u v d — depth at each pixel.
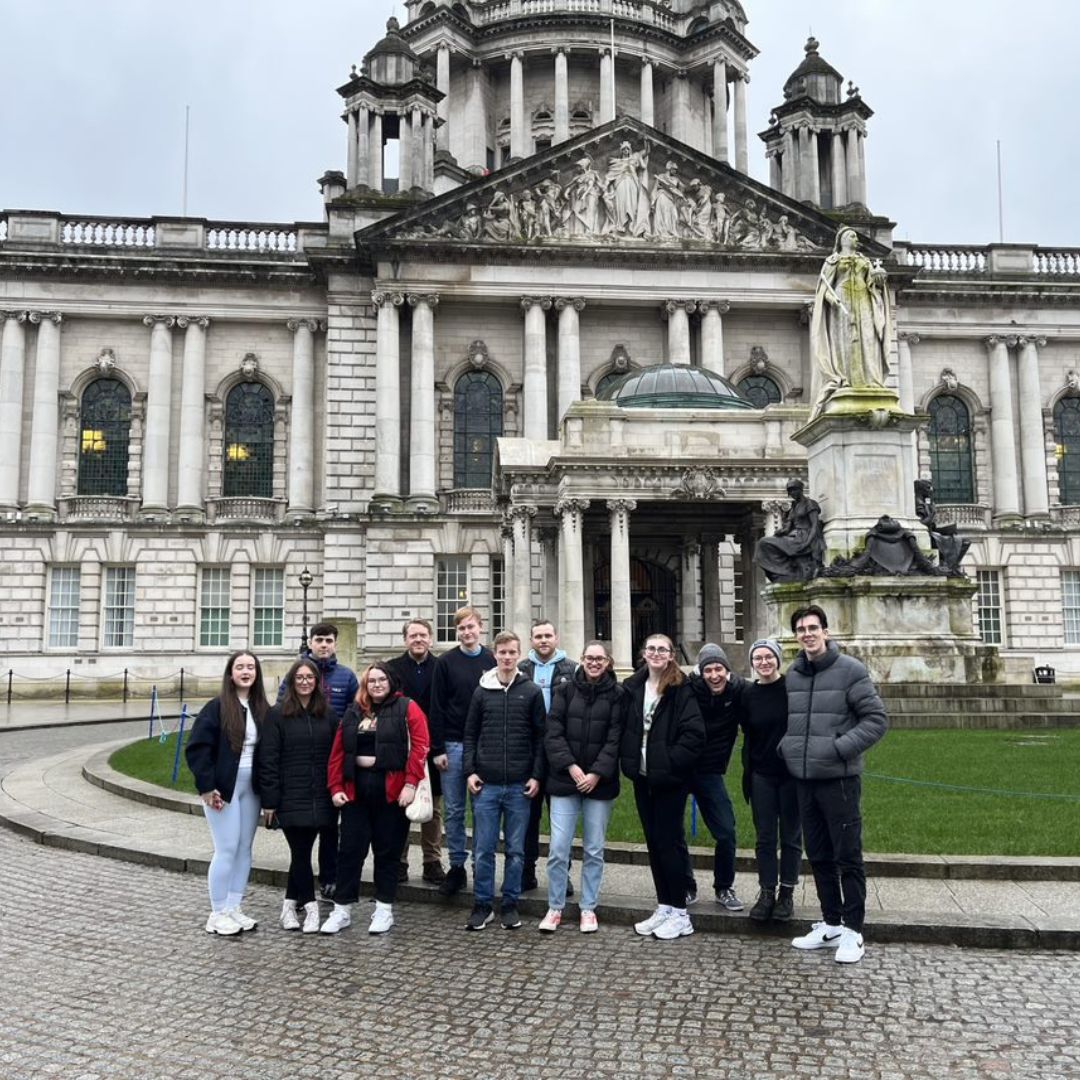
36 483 54.41
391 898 11.05
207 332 56.62
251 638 54.62
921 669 23.84
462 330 55.25
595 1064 7.51
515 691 11.41
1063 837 12.93
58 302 55.28
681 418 34.97
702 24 79.88
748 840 13.84
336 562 52.94
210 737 11.02
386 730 11.06
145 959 10.03
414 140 58.22
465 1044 7.88
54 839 15.50
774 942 10.46
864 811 14.45
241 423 56.91
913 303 60.00
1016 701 23.59
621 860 13.42
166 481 55.19
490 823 11.27
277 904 12.21
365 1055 7.70
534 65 77.69
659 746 10.62
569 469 33.78
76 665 53.38
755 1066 7.46
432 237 53.31
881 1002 8.68
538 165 54.44
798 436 27.16
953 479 60.41
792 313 56.28
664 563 48.62
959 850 12.45
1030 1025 8.16
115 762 22.36
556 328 54.84
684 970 9.57
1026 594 58.50
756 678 11.27
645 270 54.62
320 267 54.47
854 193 61.44
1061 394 61.50
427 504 52.28
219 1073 7.40
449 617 52.47
